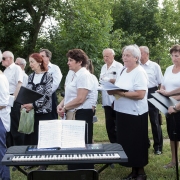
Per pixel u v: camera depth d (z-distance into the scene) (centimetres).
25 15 1681
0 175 354
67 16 1570
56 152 266
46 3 1620
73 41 1455
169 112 338
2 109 353
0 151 350
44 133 279
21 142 530
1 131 350
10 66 518
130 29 2247
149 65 528
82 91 367
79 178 227
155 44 2345
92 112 386
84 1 1647
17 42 1686
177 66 430
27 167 464
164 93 404
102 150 271
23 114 439
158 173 437
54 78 528
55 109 521
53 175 224
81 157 256
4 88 347
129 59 381
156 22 2298
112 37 1795
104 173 447
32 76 459
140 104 385
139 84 375
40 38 1706
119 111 393
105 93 521
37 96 421
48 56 534
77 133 281
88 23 1469
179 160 486
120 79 396
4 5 1623
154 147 533
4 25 1598
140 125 387
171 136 424
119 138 395
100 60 1456
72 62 373
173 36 2466
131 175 414
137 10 2278
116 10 2250
